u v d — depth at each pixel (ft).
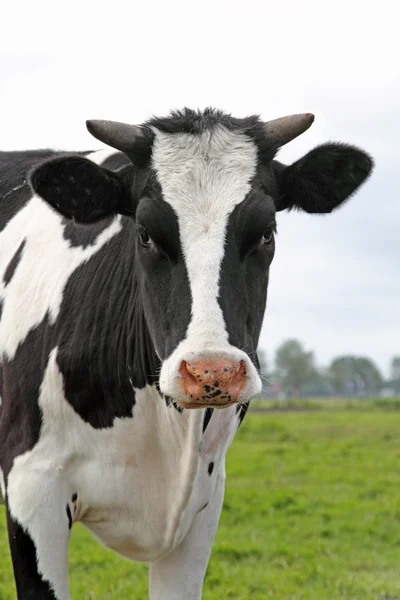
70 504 19.65
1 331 21.39
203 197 17.38
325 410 135.85
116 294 19.66
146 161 18.17
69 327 19.93
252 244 17.29
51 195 18.52
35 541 19.17
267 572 34.06
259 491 50.55
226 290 16.55
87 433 19.44
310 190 19.38
